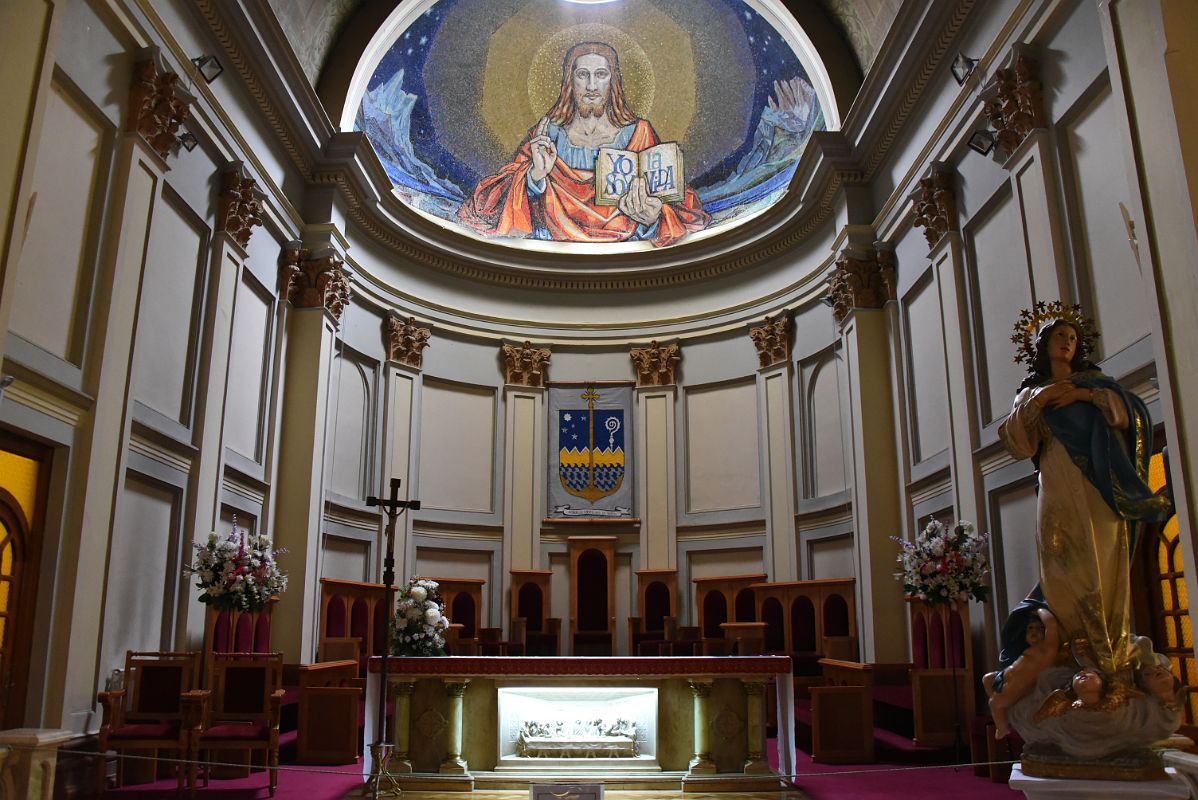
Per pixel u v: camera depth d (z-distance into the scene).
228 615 9.29
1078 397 4.12
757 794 6.84
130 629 8.05
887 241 11.77
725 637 12.39
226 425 9.92
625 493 15.12
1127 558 3.99
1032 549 8.21
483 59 15.14
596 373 15.57
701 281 15.43
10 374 6.35
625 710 7.37
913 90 10.64
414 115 14.94
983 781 7.23
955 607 8.71
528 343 15.41
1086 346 4.41
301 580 11.13
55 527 6.82
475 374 15.08
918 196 10.31
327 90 12.73
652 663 7.07
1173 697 3.76
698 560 14.66
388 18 13.02
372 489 13.47
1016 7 8.20
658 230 16.02
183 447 8.95
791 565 13.50
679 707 7.29
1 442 6.44
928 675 8.38
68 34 7.08
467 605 14.16
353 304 13.37
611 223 16.17
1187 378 4.63
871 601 11.19
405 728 7.11
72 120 7.18
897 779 7.36
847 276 12.09
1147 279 4.91
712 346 15.18
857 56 12.75
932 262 10.22
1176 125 4.69
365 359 13.62
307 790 7.05
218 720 7.14
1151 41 4.93
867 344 11.86
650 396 15.33
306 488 11.41
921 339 11.00
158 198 8.23
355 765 8.02
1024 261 8.02
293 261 11.79
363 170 12.75
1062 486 4.05
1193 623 4.51
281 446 11.56
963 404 9.40
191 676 7.20
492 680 7.27
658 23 15.06
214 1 9.19
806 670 12.08
